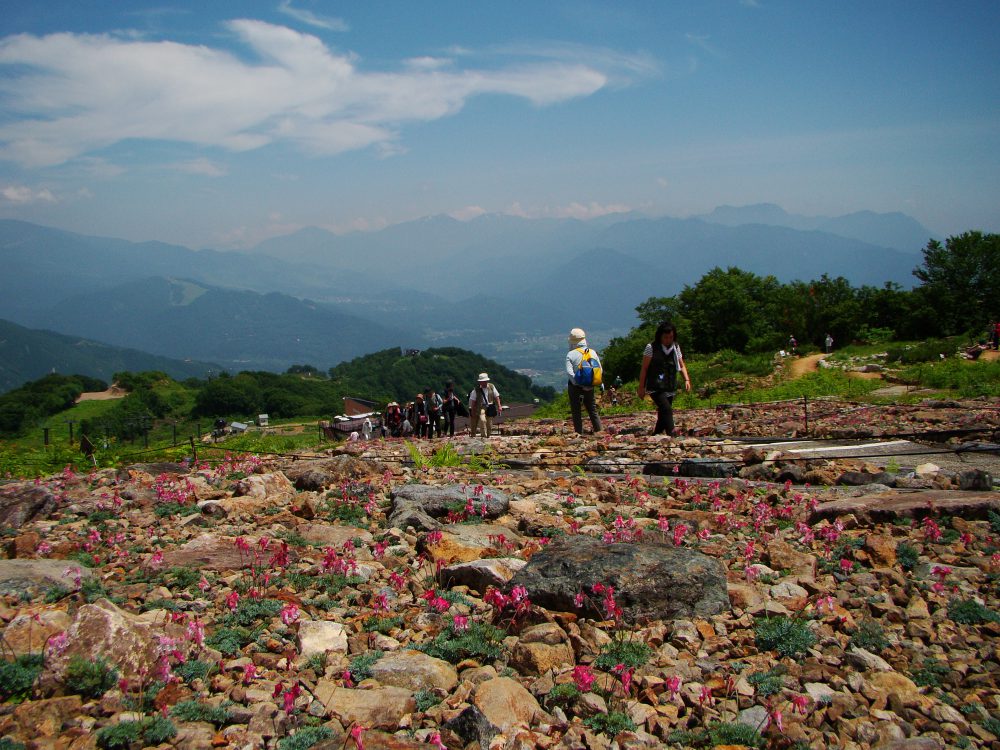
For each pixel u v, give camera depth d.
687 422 19.05
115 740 3.70
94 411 108.12
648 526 7.22
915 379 28.41
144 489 9.68
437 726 3.91
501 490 9.58
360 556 6.65
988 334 44.03
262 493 9.40
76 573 5.81
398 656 4.55
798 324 63.62
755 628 4.97
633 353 68.12
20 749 3.61
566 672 4.43
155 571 6.29
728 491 8.93
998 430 12.21
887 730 3.81
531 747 3.63
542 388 191.62
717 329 73.62
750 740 3.76
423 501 8.33
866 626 4.93
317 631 4.83
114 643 4.41
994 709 4.10
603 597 5.04
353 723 3.87
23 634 4.63
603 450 13.49
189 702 4.03
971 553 6.21
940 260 60.66
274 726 3.84
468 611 5.39
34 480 11.33
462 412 23.38
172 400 123.38
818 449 11.94
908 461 10.63
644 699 4.20
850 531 6.95
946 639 4.82
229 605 5.22
